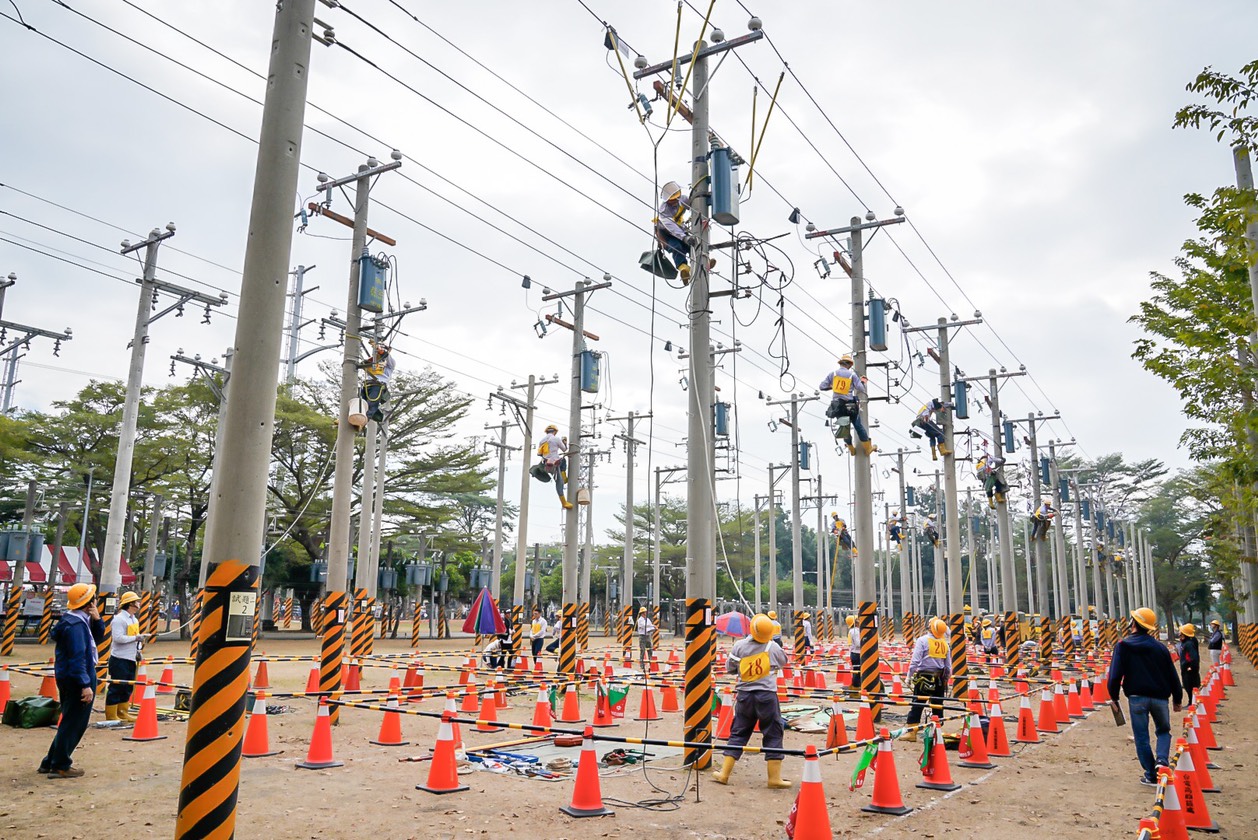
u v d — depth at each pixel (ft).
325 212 56.29
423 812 30.73
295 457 155.43
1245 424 40.42
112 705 47.93
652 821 30.42
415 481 168.86
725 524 257.75
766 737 36.60
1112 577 255.70
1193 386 50.80
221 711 21.56
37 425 128.36
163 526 167.22
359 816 29.99
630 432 139.33
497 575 143.33
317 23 41.88
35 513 131.44
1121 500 302.45
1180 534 291.79
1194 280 57.52
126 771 36.22
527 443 107.65
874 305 62.13
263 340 23.22
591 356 78.18
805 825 27.09
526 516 106.63
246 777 35.88
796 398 124.67
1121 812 33.30
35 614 111.55
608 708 54.54
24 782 33.81
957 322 82.02
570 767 39.68
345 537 52.60
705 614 40.86
